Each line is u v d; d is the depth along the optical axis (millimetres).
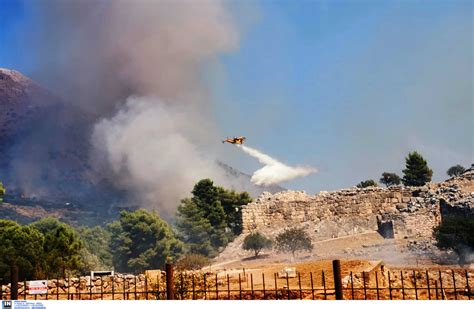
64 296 44219
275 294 38531
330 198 119688
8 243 70188
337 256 92062
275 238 102375
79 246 78562
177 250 108688
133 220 106438
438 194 115500
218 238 115500
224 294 40781
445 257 86688
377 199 119062
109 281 48750
